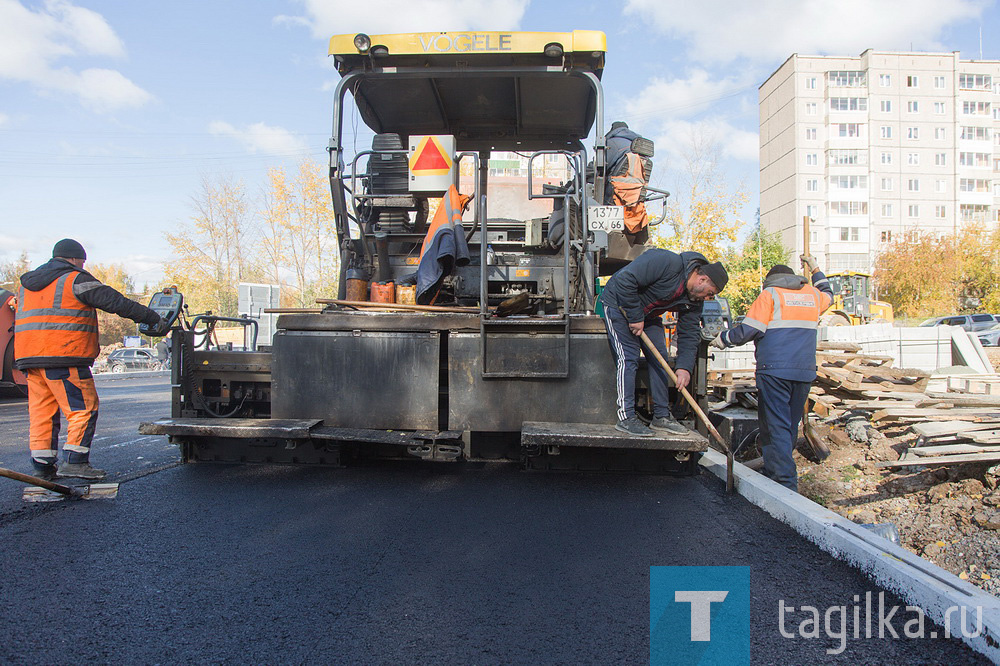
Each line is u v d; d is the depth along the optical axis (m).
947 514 4.48
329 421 4.82
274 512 3.95
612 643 2.39
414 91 6.36
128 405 11.81
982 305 43.06
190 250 32.12
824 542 3.36
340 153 5.66
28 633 2.40
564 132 7.34
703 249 23.20
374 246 5.97
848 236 70.31
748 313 4.80
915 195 71.44
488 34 5.42
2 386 11.74
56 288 4.38
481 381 4.71
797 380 4.70
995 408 5.73
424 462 5.31
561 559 3.22
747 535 3.59
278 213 26.83
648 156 6.26
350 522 3.77
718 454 5.38
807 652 2.33
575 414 4.69
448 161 5.47
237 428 4.50
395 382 4.77
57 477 4.54
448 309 4.82
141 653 2.28
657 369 4.77
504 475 4.93
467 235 6.20
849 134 70.44
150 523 3.73
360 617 2.58
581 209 5.34
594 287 5.39
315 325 4.84
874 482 5.32
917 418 5.61
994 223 72.00
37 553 3.24
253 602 2.70
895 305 45.38
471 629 2.48
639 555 3.28
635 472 4.96
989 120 71.88
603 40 5.41
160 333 5.02
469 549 3.35
